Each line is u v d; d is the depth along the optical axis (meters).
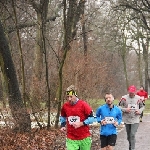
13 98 13.40
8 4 15.84
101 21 31.33
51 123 15.33
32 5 16.11
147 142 13.80
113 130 9.33
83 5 17.39
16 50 23.33
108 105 9.34
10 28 18.50
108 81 24.08
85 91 19.05
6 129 11.44
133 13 35.47
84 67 19.22
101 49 39.28
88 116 7.70
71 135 7.83
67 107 7.79
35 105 15.35
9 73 13.58
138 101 11.48
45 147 11.66
